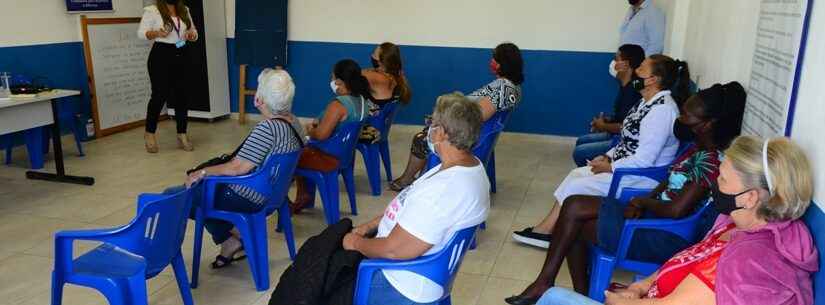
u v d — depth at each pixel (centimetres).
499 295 273
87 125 562
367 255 188
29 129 437
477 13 598
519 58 368
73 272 200
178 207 210
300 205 375
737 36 279
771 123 198
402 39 623
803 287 137
